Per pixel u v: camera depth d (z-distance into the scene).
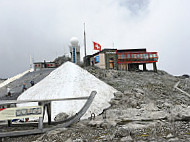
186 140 5.81
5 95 25.14
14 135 8.08
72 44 51.03
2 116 8.27
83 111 10.00
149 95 22.06
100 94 18.56
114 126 9.03
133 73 38.72
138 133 7.28
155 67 44.88
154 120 9.92
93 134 7.77
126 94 19.88
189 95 24.45
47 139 7.30
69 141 6.70
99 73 34.75
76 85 19.30
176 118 9.58
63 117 12.53
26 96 20.42
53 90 19.11
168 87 28.91
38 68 54.34
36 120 13.13
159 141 5.89
